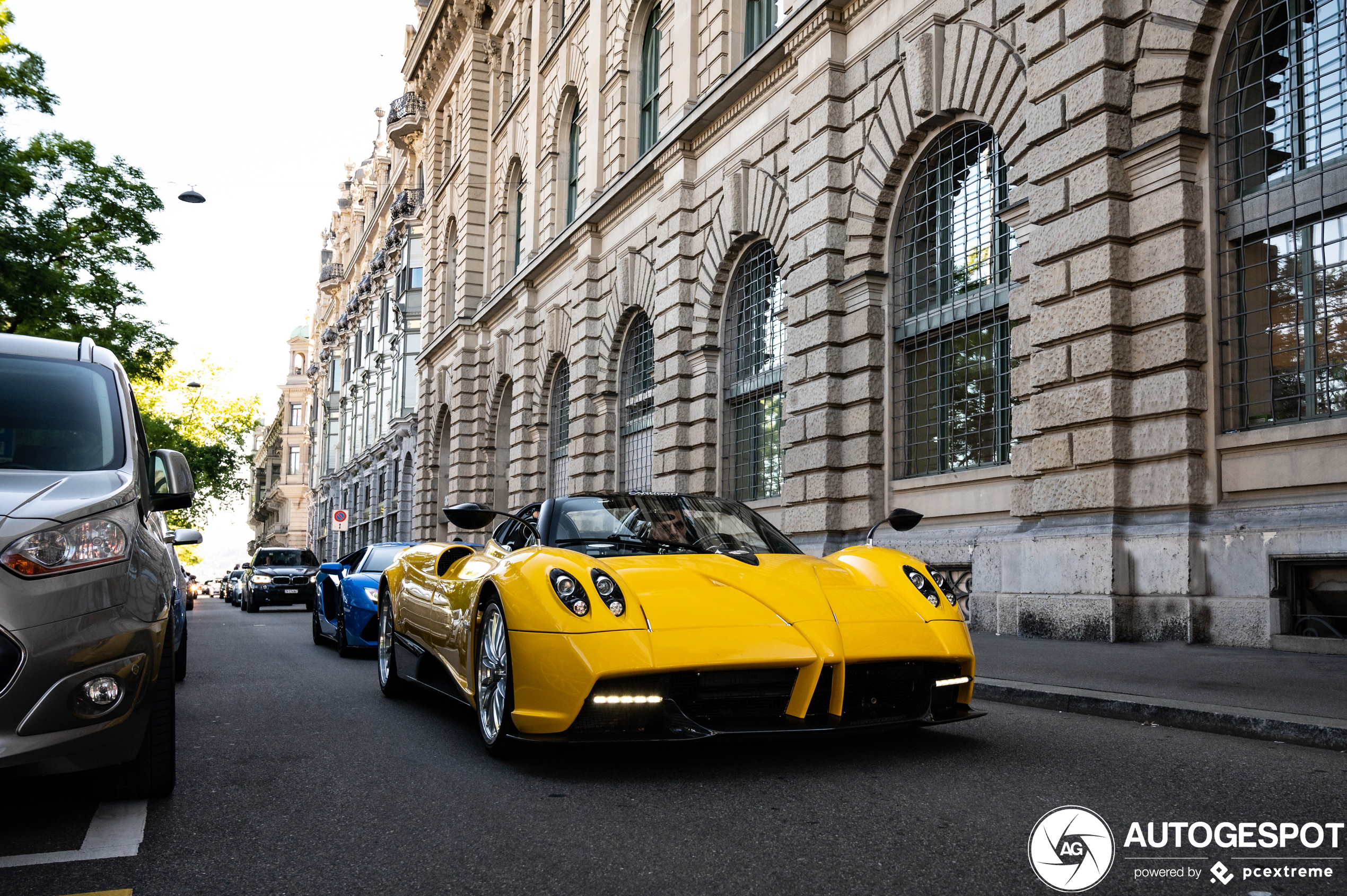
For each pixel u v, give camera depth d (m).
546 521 5.12
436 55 34.50
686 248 16.42
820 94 12.72
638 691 3.71
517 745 4.23
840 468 12.23
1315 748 4.21
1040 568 8.87
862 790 3.58
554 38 25.25
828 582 4.34
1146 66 8.41
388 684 6.58
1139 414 8.27
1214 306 7.96
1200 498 7.91
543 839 3.07
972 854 2.82
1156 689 5.42
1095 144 8.55
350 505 54.16
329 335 62.81
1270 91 7.82
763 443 14.73
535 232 25.09
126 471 3.75
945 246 11.29
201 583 73.44
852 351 12.11
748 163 14.80
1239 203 7.92
